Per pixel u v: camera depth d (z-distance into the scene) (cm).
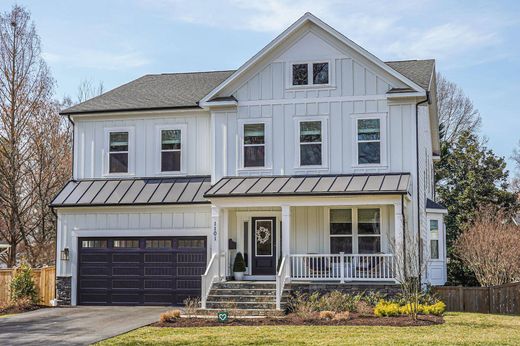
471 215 3659
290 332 1606
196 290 2406
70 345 1511
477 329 1653
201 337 1556
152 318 1983
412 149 2297
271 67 2439
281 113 2419
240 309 2070
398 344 1415
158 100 2659
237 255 2383
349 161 2345
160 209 2458
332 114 2375
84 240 2511
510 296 2184
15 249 3412
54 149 3703
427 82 2423
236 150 2444
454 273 3344
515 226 3020
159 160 2595
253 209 2444
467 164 4050
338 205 2200
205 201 2392
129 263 2469
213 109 2481
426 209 2659
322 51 2398
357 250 2336
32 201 3606
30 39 3478
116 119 2647
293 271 2292
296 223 2394
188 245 2430
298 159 2388
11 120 3406
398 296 2056
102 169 2634
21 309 2255
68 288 2494
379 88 2342
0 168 3388
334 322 1769
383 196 2141
